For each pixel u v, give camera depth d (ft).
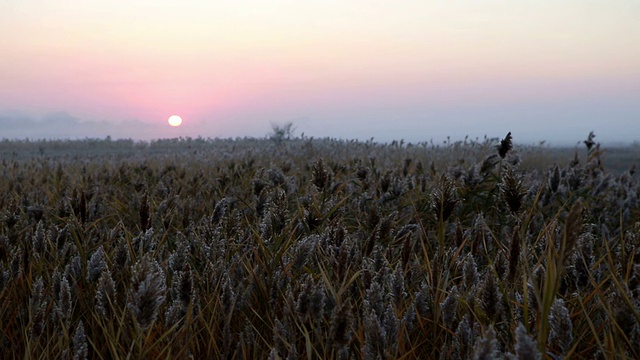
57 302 7.06
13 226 10.77
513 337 5.84
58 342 6.32
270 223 9.48
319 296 5.83
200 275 8.77
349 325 5.40
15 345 6.99
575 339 6.08
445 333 6.69
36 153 104.22
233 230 9.77
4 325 7.50
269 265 8.16
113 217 14.57
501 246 9.03
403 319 6.27
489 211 13.91
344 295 7.29
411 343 6.45
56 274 7.28
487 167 15.21
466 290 6.79
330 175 13.39
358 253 8.20
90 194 15.80
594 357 5.92
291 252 8.69
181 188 18.95
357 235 11.91
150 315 5.39
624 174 22.65
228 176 19.99
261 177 19.04
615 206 16.99
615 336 5.44
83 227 10.48
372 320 5.41
